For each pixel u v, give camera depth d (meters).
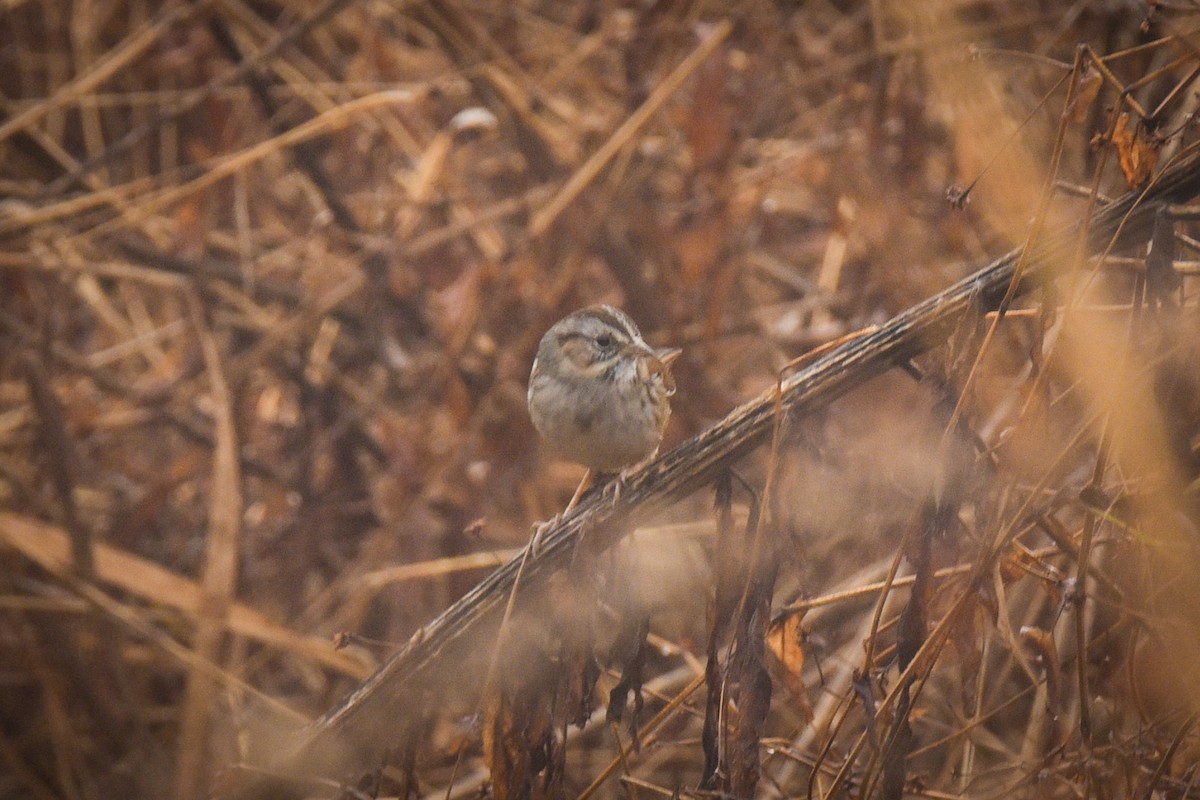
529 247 12.24
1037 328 6.08
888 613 9.41
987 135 10.13
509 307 12.45
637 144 12.70
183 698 13.18
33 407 11.98
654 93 12.34
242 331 15.38
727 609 6.44
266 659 12.84
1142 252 7.79
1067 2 12.06
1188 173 5.90
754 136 13.99
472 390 12.58
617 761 6.84
